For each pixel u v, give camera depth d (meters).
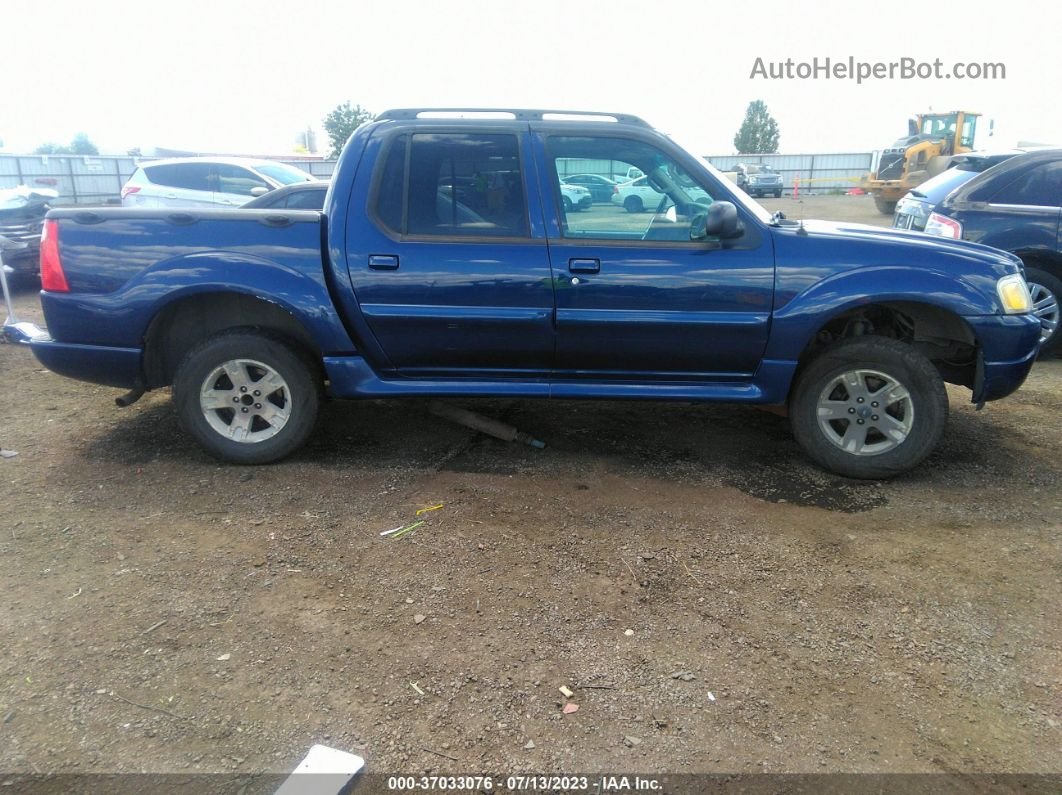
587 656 2.73
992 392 4.15
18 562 3.28
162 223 4.06
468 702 2.49
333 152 40.47
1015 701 2.52
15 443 4.63
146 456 4.46
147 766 2.21
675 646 2.79
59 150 58.00
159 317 4.19
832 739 2.35
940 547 3.51
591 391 4.22
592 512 3.84
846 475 4.23
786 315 3.97
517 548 3.47
